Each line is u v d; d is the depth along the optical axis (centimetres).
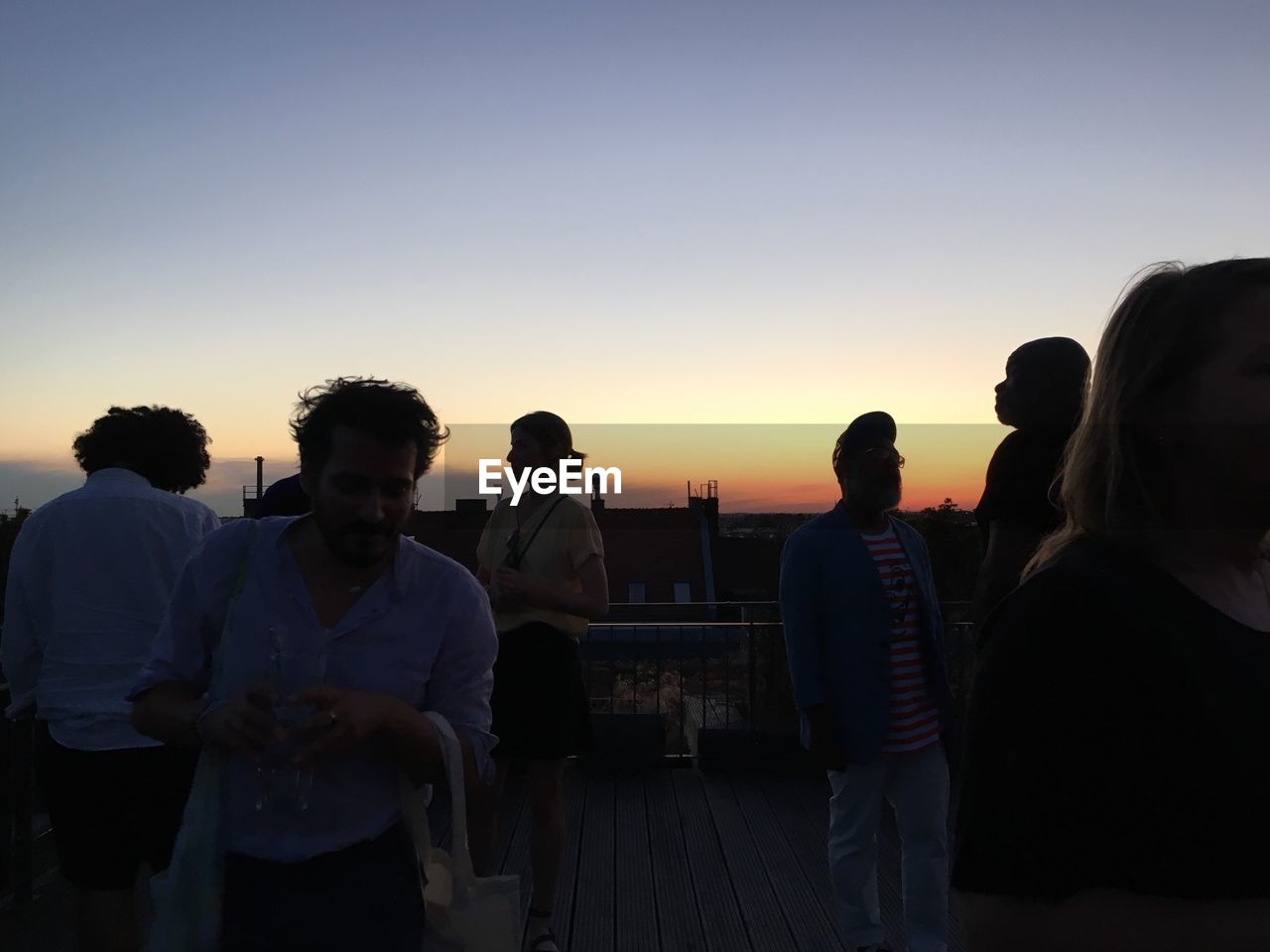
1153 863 83
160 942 166
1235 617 99
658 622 590
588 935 369
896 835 488
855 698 306
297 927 164
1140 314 102
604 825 500
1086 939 85
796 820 506
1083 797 86
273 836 166
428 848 180
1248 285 98
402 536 183
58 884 408
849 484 318
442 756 169
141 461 288
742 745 593
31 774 392
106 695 263
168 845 271
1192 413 97
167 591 273
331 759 166
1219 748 85
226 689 169
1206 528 100
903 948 351
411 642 176
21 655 273
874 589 310
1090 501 105
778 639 627
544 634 331
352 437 163
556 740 328
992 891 90
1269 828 85
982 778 93
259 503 272
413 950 172
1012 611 97
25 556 271
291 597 173
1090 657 89
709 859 451
